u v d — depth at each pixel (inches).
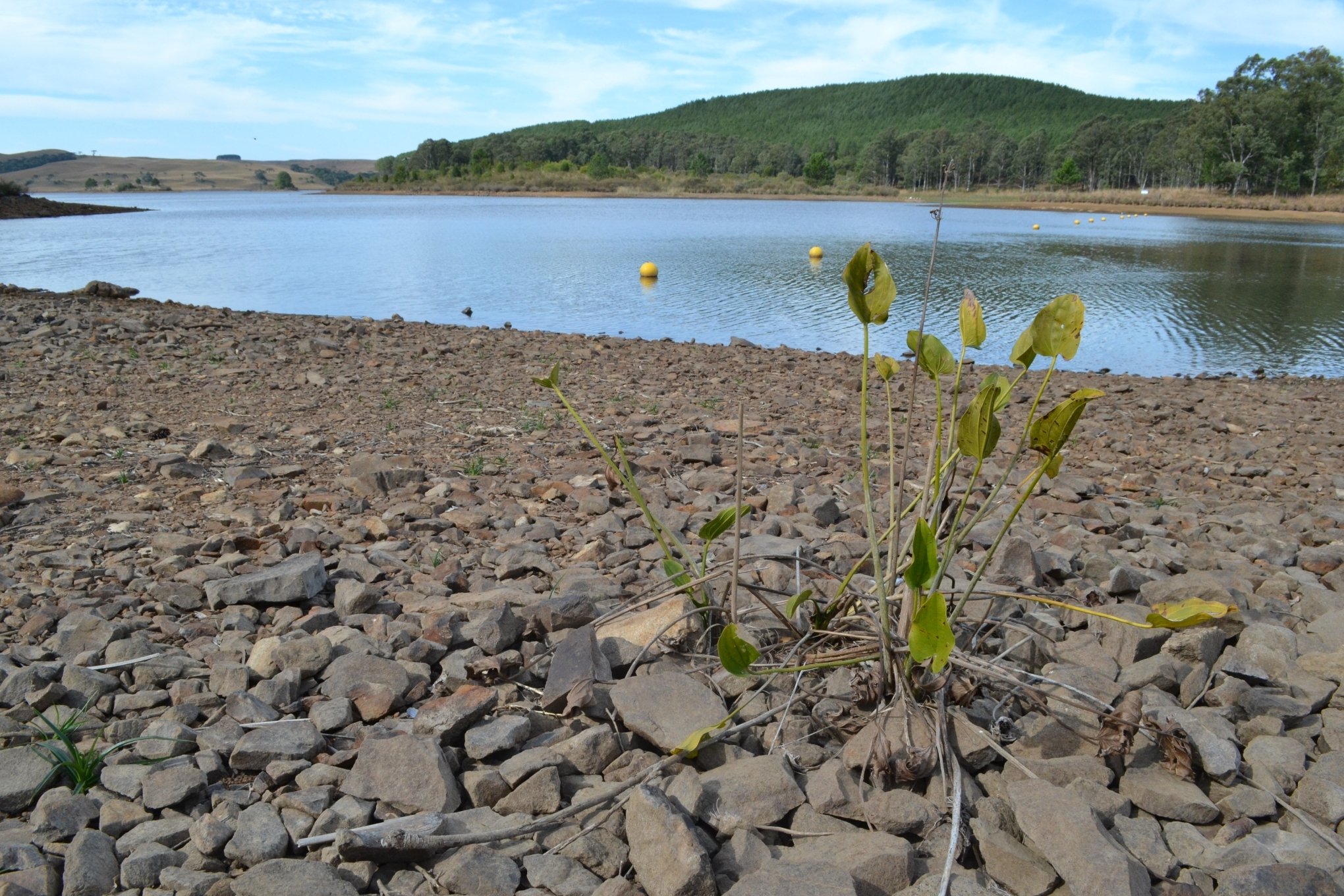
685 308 653.3
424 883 72.9
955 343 542.9
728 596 109.6
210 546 146.4
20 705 96.5
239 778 86.7
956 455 93.0
